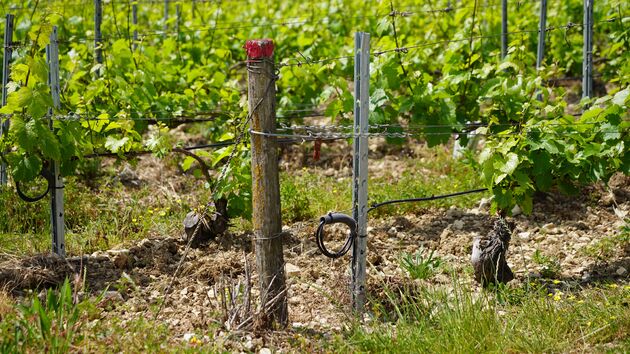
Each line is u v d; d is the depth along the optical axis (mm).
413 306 5855
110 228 7551
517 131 7406
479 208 8086
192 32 10805
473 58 8414
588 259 7035
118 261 6789
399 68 8250
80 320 5652
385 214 8062
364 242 6000
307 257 7070
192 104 9438
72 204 7844
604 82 11625
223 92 9250
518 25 10445
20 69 6594
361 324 5828
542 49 8914
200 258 7016
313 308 6188
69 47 10461
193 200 8281
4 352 4918
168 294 6309
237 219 7734
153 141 7113
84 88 8859
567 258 7070
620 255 7051
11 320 5387
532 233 7660
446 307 5770
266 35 11539
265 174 5586
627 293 6117
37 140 6398
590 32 8672
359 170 5906
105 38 9703
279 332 5652
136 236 7434
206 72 10047
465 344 5387
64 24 10820
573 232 7602
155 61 10258
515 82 7801
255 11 13336
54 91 6770
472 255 6500
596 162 6980
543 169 6867
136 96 8742
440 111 7969
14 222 7523
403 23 11250
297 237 7492
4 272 6258
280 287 5742
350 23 11992
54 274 6426
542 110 7941
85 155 7035
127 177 8984
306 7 13672
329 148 9977
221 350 5352
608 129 6906
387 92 8039
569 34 11375
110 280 6566
